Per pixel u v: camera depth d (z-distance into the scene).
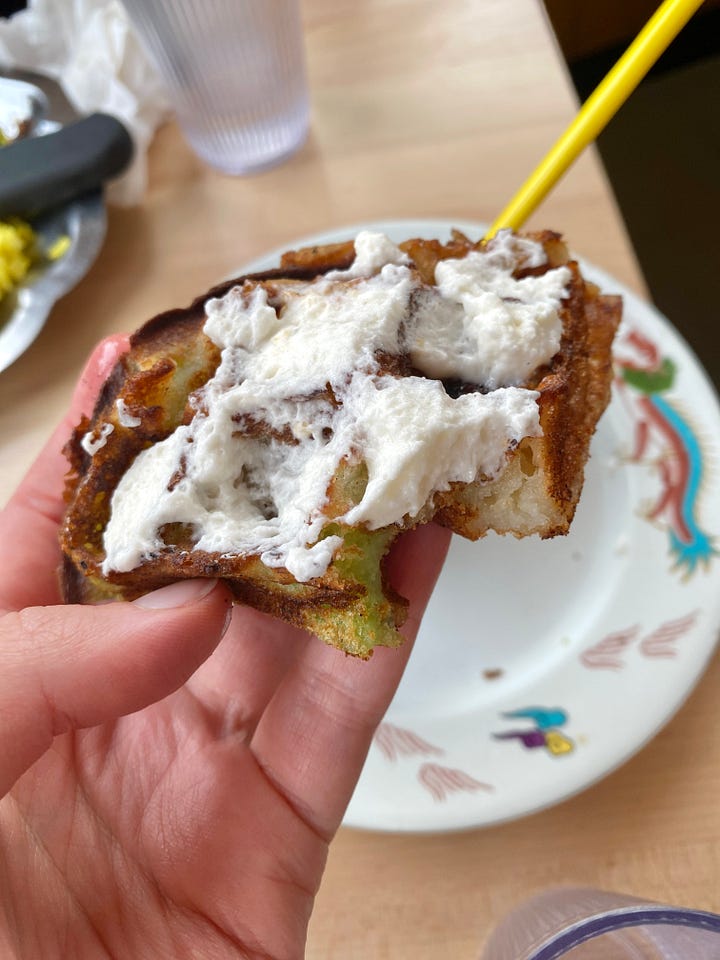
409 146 0.30
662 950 0.15
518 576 0.22
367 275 0.17
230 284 0.18
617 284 0.25
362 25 0.33
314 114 0.31
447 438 0.14
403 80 0.31
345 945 0.18
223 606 0.15
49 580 0.20
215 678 0.19
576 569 0.22
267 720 0.19
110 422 0.16
